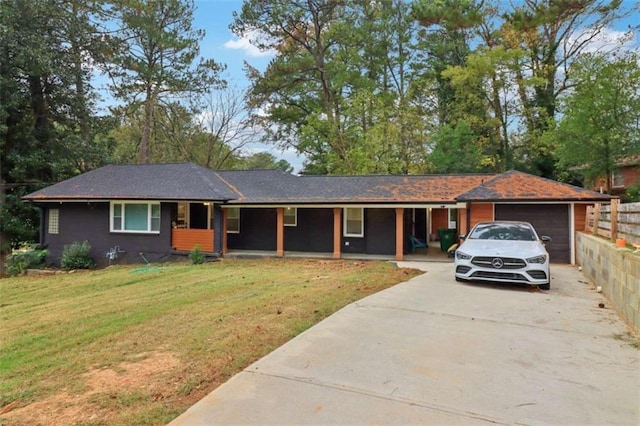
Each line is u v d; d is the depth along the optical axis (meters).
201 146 30.59
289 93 30.94
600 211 9.77
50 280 12.33
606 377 3.80
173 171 17.06
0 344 5.09
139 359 4.20
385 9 30.42
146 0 25.58
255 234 17.11
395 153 25.66
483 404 3.23
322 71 29.22
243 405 3.18
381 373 3.82
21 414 3.09
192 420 2.96
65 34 19.77
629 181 22.64
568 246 12.90
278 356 4.23
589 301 7.07
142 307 6.84
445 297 7.27
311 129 28.64
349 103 27.70
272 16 27.23
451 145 25.34
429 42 30.33
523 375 3.82
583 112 18.31
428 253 16.16
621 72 17.73
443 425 2.90
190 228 16.69
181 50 27.12
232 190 16.73
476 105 26.19
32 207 18.78
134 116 28.83
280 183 17.36
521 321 5.71
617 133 18.00
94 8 21.41
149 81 26.39
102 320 6.06
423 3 25.42
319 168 30.44
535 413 3.10
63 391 3.49
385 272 10.48
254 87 29.39
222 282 9.53
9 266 15.50
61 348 4.77
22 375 3.95
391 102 28.42
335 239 14.85
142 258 15.50
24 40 17.72
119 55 23.94
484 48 27.48
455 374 3.81
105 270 13.98
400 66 31.73
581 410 3.15
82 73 20.81
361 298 7.08
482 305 6.67
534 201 12.81
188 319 5.77
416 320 5.68
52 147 20.25
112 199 15.04
